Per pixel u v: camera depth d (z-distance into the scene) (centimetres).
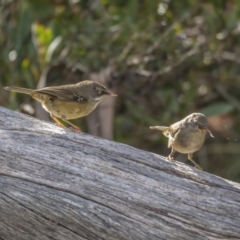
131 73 1491
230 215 781
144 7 1564
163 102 1556
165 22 1557
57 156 799
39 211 777
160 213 776
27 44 1546
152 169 803
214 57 1568
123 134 1538
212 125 1568
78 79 1476
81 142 813
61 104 1010
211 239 770
